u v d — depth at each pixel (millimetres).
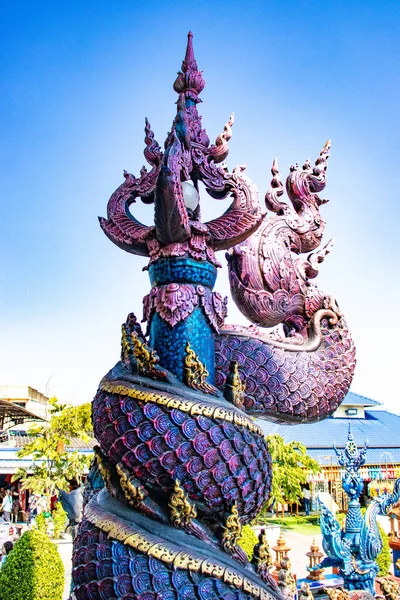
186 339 2857
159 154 3418
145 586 2332
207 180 3213
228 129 3359
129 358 2830
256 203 3133
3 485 25219
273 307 3543
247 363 3252
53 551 7797
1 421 24453
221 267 3121
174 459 2510
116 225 3270
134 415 2578
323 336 3693
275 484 20141
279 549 8805
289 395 3344
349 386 3738
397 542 10062
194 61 3646
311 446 26031
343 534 7008
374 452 26891
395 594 4684
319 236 3896
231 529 2533
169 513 2502
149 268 3121
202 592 2338
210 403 2641
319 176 3986
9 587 7402
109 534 2471
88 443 22844
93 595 2393
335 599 5055
